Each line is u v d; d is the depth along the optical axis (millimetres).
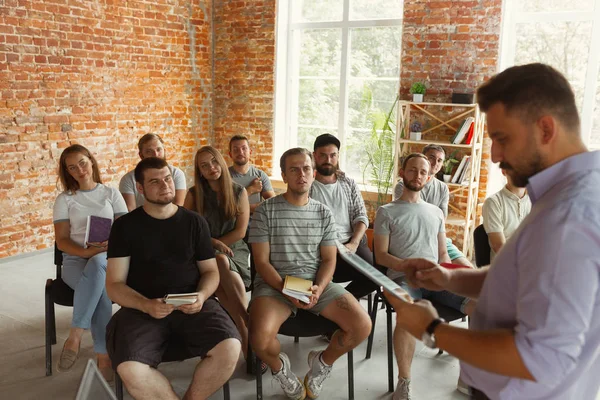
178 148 6738
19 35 4879
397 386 2752
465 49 5344
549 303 982
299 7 6625
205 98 7004
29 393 2795
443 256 3201
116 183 6008
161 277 2547
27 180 5113
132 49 5973
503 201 3170
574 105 1067
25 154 5066
